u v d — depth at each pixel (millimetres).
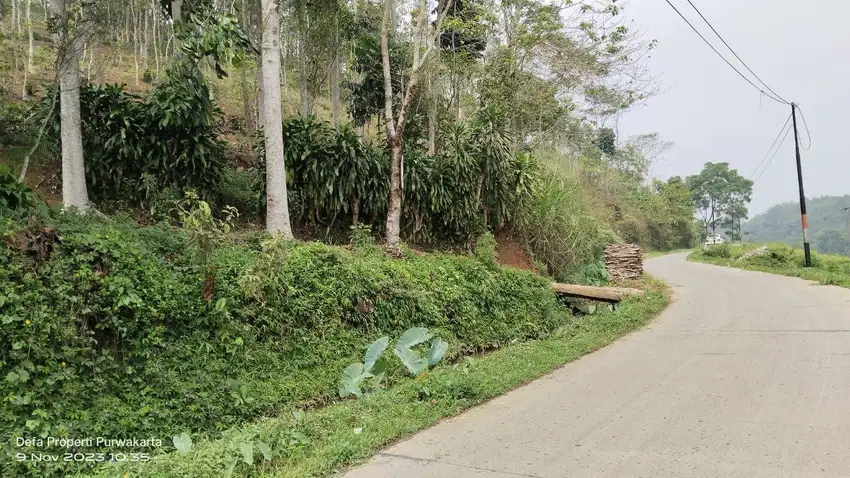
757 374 6488
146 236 6906
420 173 12734
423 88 15281
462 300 10359
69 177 8562
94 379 5305
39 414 4738
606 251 19344
